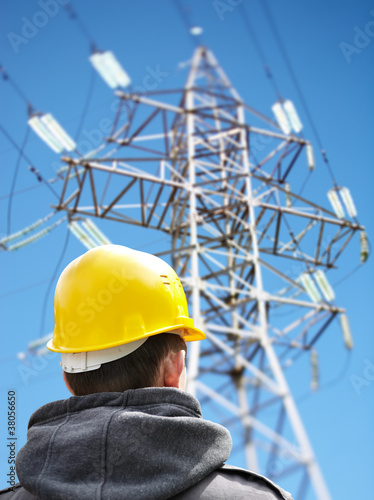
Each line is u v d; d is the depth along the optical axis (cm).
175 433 136
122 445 134
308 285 1712
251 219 1762
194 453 137
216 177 1945
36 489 132
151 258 184
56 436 140
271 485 140
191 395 147
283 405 1448
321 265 1884
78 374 161
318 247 1894
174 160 1945
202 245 1856
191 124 1902
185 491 135
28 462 140
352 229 1894
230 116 2108
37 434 144
